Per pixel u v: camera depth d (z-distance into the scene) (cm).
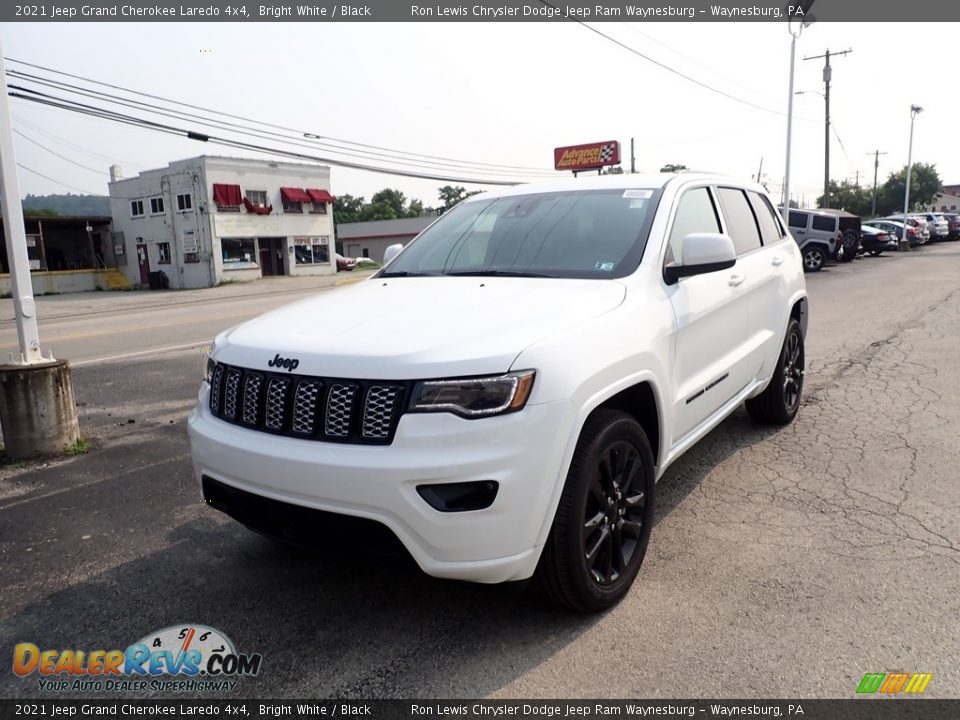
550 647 278
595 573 291
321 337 283
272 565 356
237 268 4047
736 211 477
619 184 409
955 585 310
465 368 251
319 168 4444
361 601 319
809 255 2170
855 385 675
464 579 258
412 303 316
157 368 920
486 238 398
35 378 535
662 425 331
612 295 316
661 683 254
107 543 389
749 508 399
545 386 256
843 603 299
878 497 408
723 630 283
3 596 336
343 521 258
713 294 389
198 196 3912
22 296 544
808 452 489
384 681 262
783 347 516
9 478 500
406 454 247
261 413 279
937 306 1234
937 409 582
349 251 7381
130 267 4409
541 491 257
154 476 495
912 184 8569
